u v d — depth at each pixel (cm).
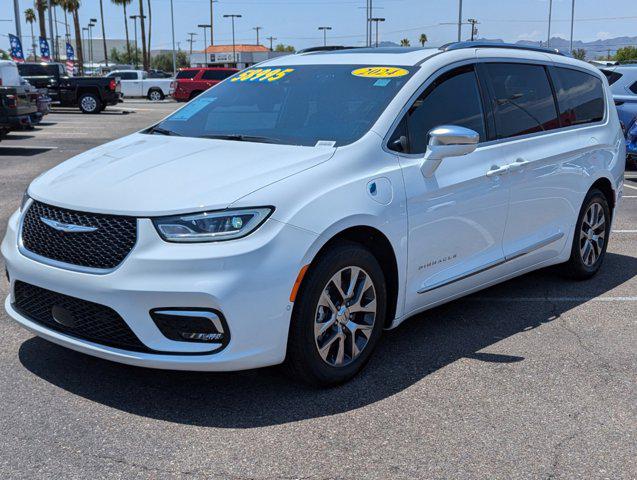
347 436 334
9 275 383
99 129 1962
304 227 348
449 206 432
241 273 330
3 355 415
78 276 342
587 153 568
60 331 364
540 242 524
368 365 417
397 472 305
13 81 1460
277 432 336
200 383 386
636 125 1171
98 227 342
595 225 601
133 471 301
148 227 333
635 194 1048
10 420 341
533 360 430
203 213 334
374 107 425
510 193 482
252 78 508
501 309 526
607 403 375
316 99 450
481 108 475
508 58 512
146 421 344
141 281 329
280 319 344
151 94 3891
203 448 321
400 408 364
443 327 485
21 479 293
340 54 505
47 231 361
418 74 442
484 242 471
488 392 385
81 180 379
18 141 1627
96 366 403
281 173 364
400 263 405
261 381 390
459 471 307
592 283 600
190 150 412
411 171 411
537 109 528
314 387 379
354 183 379
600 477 305
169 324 333
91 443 322
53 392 371
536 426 348
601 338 470
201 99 510
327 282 364
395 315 416
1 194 937
